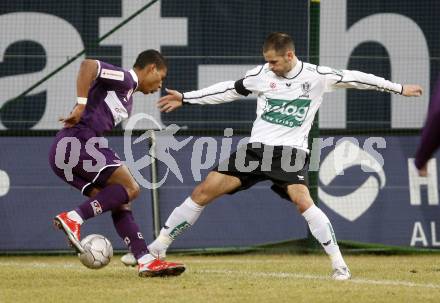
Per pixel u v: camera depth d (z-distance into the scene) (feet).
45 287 70.13
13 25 123.34
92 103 74.28
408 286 71.46
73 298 63.67
